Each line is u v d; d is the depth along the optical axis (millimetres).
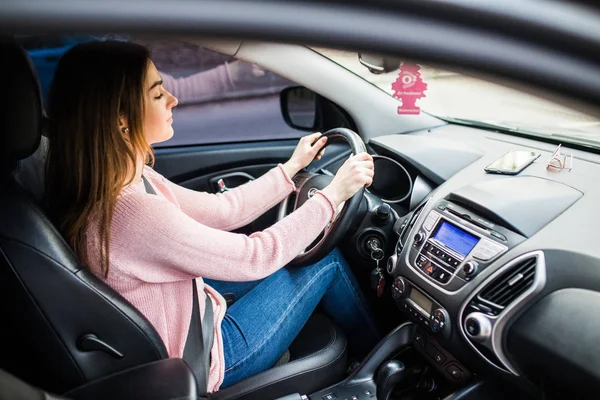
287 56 1725
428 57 422
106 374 951
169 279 1020
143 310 1002
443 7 399
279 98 2096
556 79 427
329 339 1479
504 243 1184
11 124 806
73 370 923
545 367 1104
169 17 382
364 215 1572
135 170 947
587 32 405
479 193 1320
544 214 1194
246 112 2236
